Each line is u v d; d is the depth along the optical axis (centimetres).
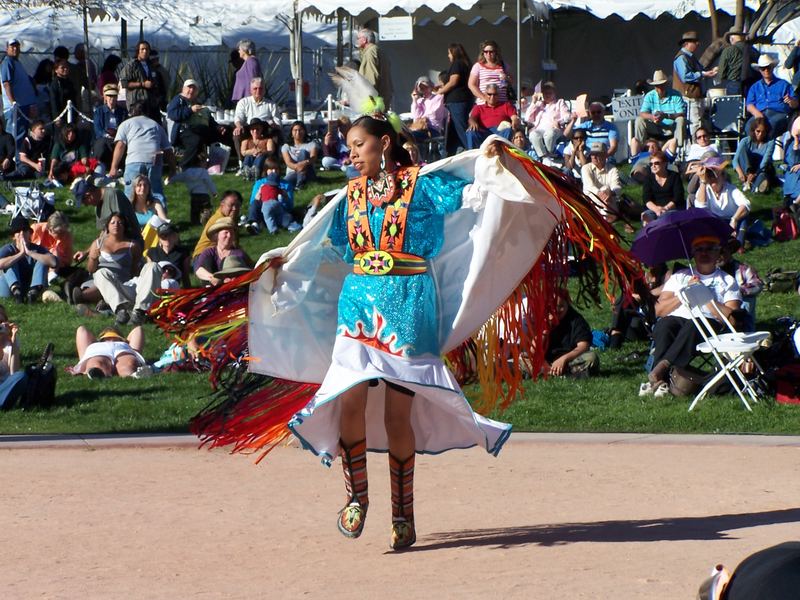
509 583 618
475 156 720
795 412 1248
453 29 3444
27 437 1116
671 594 591
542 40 3391
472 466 990
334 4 2775
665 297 1443
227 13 3156
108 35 3247
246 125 2492
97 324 1709
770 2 2823
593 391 1373
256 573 654
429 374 703
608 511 819
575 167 2253
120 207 1866
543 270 753
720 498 860
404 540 711
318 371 755
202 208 2212
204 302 741
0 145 2422
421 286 712
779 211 2044
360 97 739
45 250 1859
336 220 736
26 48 3209
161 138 2209
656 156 2020
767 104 2383
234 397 749
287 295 751
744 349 1279
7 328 1373
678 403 1306
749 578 326
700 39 3353
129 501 853
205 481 927
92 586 630
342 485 910
